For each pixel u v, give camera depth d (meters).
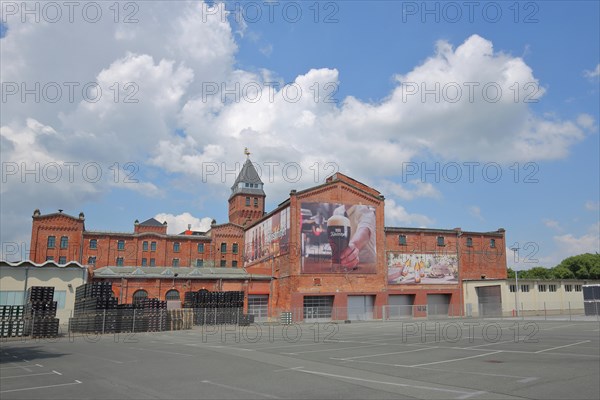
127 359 19.77
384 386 12.77
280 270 67.12
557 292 70.94
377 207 68.75
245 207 105.88
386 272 69.62
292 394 11.77
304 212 64.94
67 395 11.82
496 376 14.16
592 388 12.12
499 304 66.38
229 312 54.22
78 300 49.69
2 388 12.87
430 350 21.83
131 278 61.91
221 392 12.06
